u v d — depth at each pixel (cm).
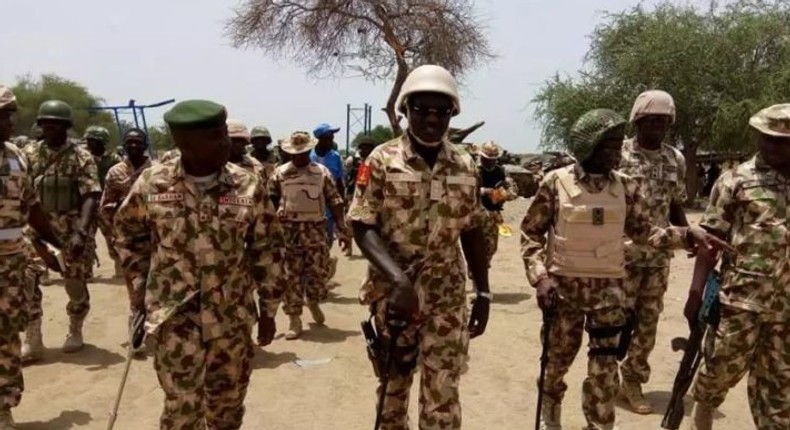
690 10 3002
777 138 404
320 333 803
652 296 546
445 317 386
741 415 565
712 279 434
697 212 2473
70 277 704
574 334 466
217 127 361
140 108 2480
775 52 2902
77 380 636
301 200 777
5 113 471
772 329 421
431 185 376
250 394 609
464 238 405
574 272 452
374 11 2514
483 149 945
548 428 491
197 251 366
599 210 447
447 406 384
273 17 2566
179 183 368
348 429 538
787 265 413
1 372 492
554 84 3272
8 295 486
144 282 385
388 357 373
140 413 564
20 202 491
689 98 2841
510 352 733
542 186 464
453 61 2566
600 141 438
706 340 438
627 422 545
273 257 398
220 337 373
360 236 378
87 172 696
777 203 412
